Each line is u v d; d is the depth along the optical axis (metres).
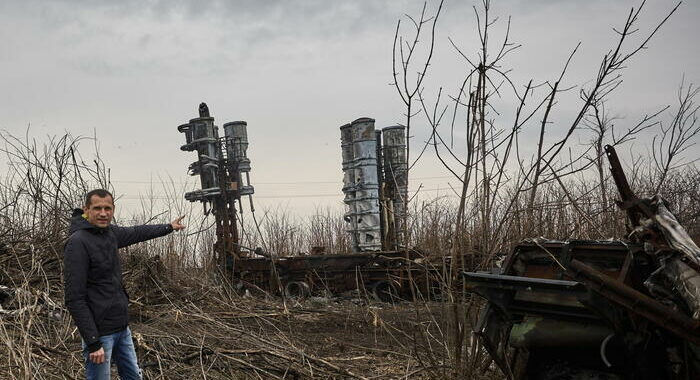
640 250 4.85
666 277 4.52
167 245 12.59
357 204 15.91
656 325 4.68
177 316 8.41
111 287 4.51
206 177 15.70
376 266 13.79
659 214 4.73
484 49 5.61
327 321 9.74
